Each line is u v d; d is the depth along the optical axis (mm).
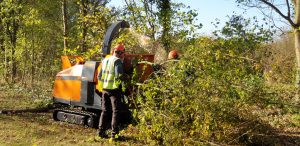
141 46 13805
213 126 7141
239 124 7508
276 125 9203
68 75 9492
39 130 8617
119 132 7934
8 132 8289
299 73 11820
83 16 14266
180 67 7438
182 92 7219
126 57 8625
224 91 7285
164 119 7203
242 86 7488
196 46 7648
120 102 8070
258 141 7871
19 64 19297
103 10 13492
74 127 9148
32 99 13336
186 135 7316
